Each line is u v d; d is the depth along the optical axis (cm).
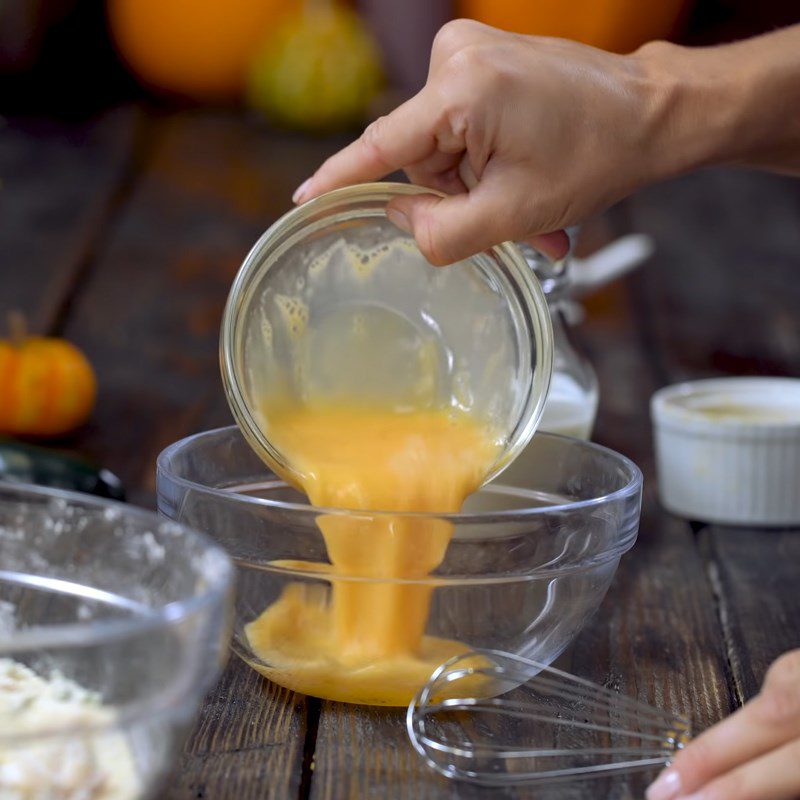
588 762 98
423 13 253
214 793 95
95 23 276
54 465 121
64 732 86
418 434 104
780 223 225
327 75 251
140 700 87
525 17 231
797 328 173
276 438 103
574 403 123
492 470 104
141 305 166
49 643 86
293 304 104
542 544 100
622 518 102
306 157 239
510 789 96
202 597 88
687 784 92
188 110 269
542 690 103
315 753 98
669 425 127
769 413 132
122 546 95
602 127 105
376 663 99
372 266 105
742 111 108
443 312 105
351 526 98
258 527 99
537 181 104
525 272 104
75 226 196
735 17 272
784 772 91
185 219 204
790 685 92
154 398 143
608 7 230
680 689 105
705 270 197
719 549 122
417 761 97
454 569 99
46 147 237
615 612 113
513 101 103
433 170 106
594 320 172
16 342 137
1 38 263
